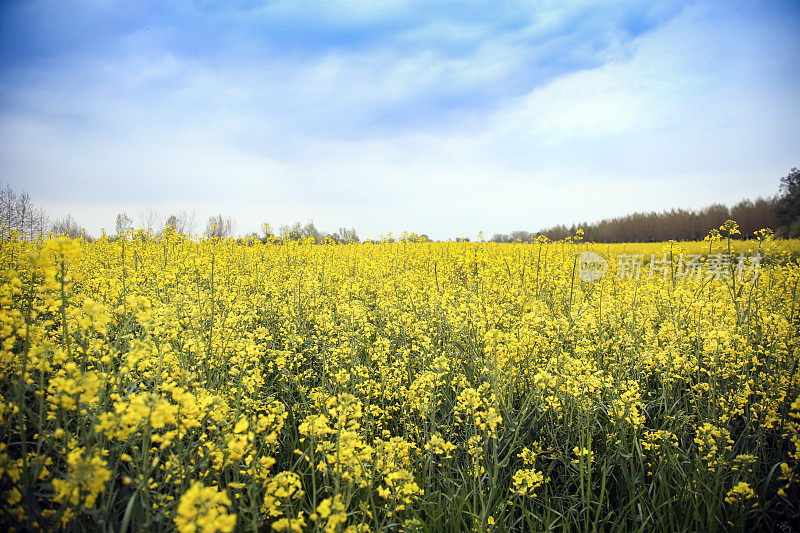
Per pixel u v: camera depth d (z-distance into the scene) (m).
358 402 2.73
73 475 1.79
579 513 2.83
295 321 5.72
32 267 2.45
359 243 17.14
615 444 3.24
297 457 3.29
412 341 4.94
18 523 1.82
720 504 2.79
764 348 4.43
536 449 3.26
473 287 6.07
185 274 5.73
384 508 2.57
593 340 5.07
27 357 2.32
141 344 2.49
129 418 1.88
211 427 2.51
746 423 3.31
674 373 3.85
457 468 3.13
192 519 1.67
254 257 10.49
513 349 3.30
